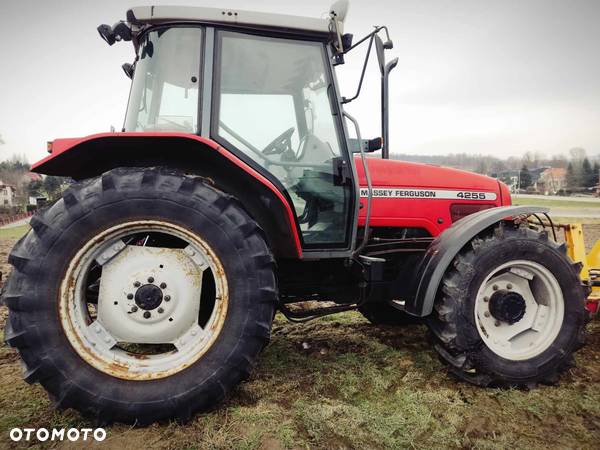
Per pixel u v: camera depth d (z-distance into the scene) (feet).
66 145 6.68
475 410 6.90
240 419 6.48
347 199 8.27
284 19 7.77
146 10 7.48
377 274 8.30
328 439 6.07
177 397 6.30
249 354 6.59
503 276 8.18
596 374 8.18
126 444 5.96
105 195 6.36
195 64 7.56
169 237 7.79
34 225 6.24
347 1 7.88
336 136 8.25
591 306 9.52
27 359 6.07
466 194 10.19
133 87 8.09
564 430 6.38
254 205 7.64
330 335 10.26
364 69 8.25
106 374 6.27
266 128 7.95
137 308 6.66
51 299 6.13
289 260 8.84
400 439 6.09
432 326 7.96
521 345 7.97
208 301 7.97
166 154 7.36
